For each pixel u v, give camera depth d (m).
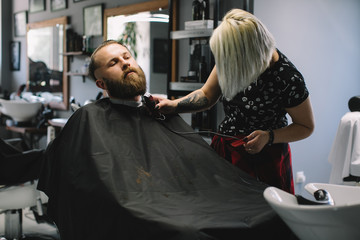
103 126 1.54
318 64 3.21
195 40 2.84
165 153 1.52
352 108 2.57
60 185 1.44
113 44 1.71
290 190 1.68
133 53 3.81
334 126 3.42
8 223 2.73
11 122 4.80
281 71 1.47
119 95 1.67
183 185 1.38
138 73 1.70
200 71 2.77
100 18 4.13
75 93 4.61
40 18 5.17
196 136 1.66
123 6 3.84
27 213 3.45
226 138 1.70
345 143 2.51
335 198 1.17
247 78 1.38
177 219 1.13
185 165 1.48
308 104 1.48
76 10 4.50
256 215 1.14
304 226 0.92
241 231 1.08
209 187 1.39
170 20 2.87
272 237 1.12
